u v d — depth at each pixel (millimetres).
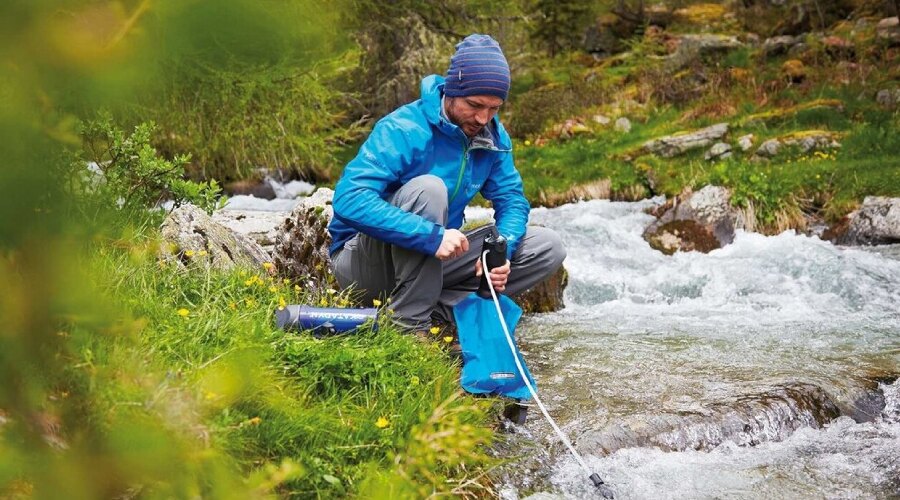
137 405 1514
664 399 3365
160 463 1256
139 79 940
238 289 3238
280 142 10680
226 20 891
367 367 2676
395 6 15070
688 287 6770
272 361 2555
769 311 5875
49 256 1106
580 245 8492
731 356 4172
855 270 6777
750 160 11680
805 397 3412
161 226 3812
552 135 15445
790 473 2783
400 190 3014
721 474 2762
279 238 4328
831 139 11531
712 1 25297
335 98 13977
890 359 4117
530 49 21312
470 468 2568
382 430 2361
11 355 1136
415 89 16812
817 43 16172
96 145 3939
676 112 15289
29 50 908
